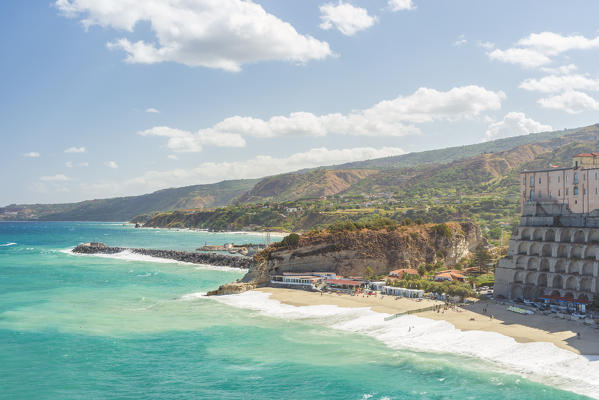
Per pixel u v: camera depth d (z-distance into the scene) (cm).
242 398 6331
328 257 15750
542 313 10069
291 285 14388
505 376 6869
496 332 8762
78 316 10738
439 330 9075
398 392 6412
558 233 11212
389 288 12731
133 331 9488
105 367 7469
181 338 8981
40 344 8600
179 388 6675
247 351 8194
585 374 6825
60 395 6450
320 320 10244
